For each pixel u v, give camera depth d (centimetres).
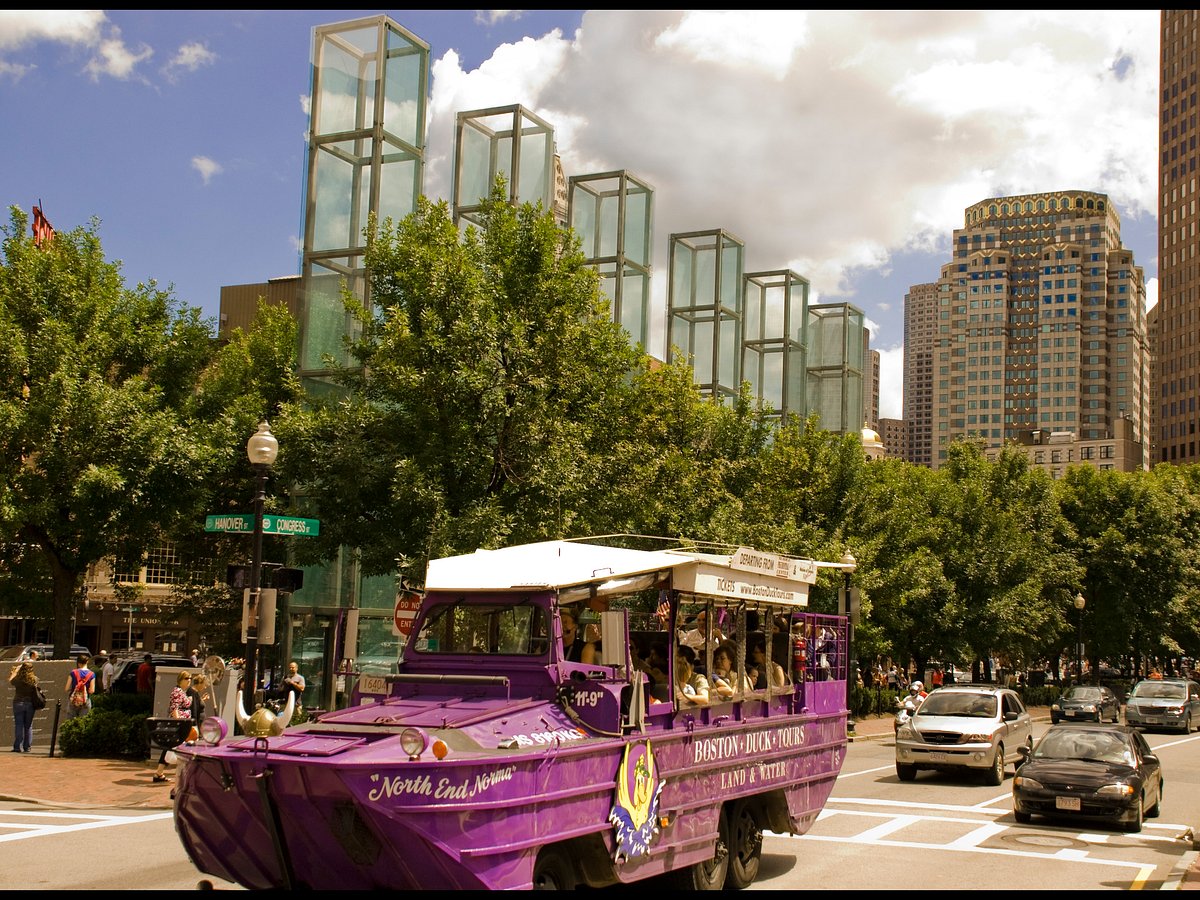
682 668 991
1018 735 2380
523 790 750
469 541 1783
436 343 1895
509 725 796
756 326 4534
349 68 2639
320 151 2641
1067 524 5578
